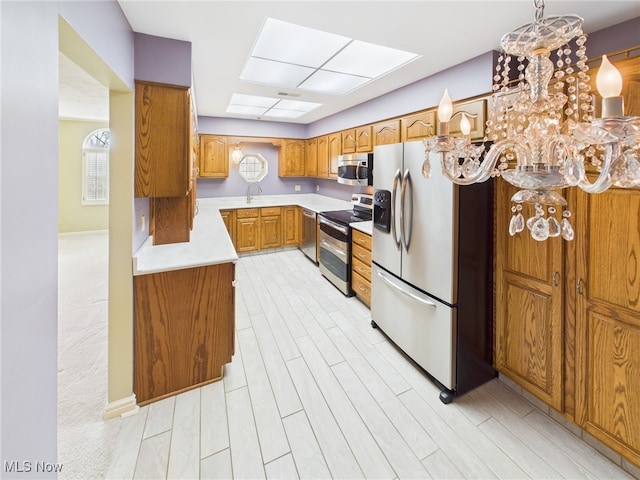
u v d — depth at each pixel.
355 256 3.57
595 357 1.61
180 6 1.72
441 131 1.00
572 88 1.14
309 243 5.16
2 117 0.60
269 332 2.88
